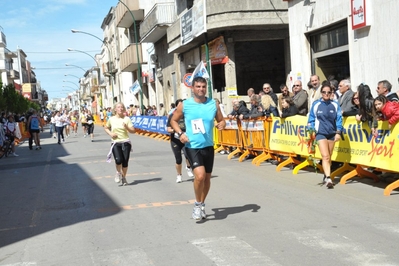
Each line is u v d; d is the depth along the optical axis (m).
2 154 20.39
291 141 11.12
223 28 21.77
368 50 12.93
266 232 6.09
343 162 9.54
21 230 7.05
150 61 40.41
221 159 14.23
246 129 13.43
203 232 6.24
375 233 5.84
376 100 8.19
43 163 16.77
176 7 29.78
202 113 6.65
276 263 4.90
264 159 12.43
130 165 14.29
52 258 5.57
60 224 7.25
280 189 9.03
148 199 8.77
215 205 7.92
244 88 23.89
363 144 8.88
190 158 6.73
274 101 13.84
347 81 9.95
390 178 9.19
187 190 9.48
